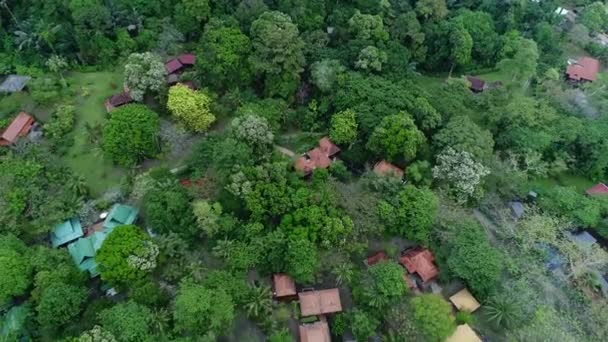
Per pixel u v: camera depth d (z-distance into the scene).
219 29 74.12
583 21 98.12
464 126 67.00
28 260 53.56
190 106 67.31
